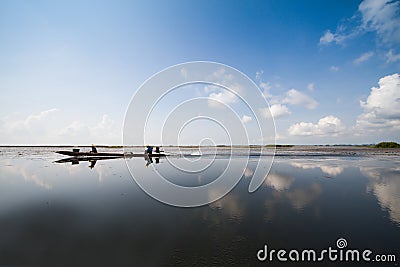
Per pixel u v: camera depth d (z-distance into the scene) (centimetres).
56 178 1519
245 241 610
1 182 1377
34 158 3206
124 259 527
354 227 700
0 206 910
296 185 1288
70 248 577
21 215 810
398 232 665
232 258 530
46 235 652
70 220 762
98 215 810
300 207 895
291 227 702
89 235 650
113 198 1038
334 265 505
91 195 1086
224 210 867
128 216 802
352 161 2608
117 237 638
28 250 570
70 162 2583
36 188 1223
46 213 830
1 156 3697
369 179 1450
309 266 502
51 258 533
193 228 696
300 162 2484
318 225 716
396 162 2473
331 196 1050
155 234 655
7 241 616
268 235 645
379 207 889
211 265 500
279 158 3061
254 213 828
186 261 516
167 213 831
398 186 1248
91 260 524
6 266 504
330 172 1741
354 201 967
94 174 1688
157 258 530
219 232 670
